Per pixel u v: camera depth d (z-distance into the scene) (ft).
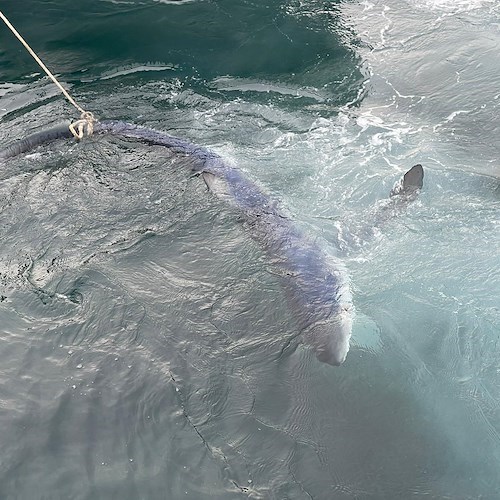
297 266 32.12
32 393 27.02
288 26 53.83
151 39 52.85
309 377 27.17
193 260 33.30
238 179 38.01
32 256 33.96
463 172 39.06
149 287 31.91
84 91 48.29
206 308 30.68
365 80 48.49
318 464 24.14
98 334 29.60
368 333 28.76
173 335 29.55
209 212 36.04
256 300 30.83
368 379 26.78
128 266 33.17
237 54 51.24
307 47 51.80
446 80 48.11
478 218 35.35
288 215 35.68
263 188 37.81
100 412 26.35
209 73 49.67
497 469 23.63
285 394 26.68
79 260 33.63
